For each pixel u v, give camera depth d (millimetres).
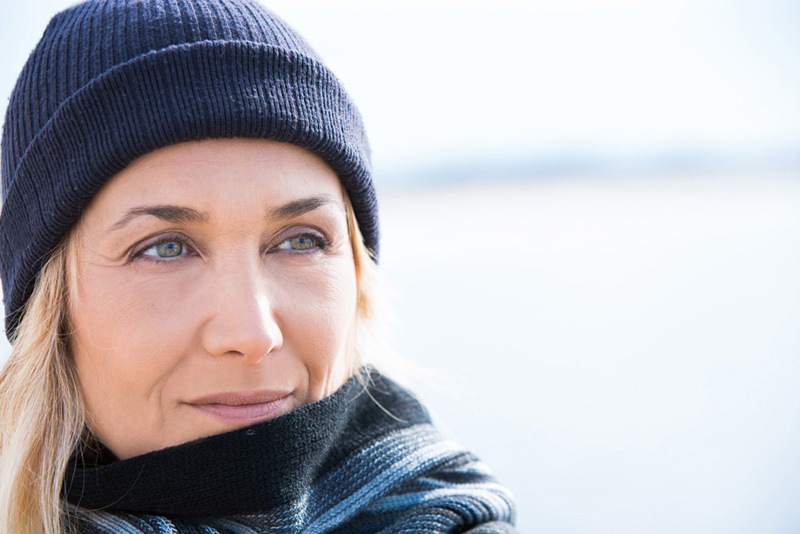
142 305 1096
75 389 1198
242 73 1102
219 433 1108
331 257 1212
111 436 1160
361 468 1289
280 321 1136
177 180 1068
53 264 1178
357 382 1352
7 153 1252
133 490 1133
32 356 1188
